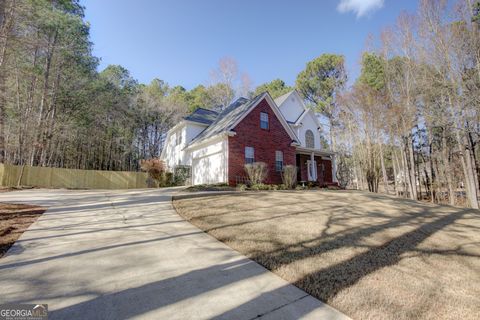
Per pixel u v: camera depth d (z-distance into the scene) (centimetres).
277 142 1691
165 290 292
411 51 1842
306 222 630
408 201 1169
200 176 1747
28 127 1961
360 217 721
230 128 1469
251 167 1413
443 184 1997
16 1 1265
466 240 561
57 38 1962
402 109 1950
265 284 318
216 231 537
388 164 2912
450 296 307
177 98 3584
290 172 1527
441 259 434
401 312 266
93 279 312
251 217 665
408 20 1847
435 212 914
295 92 2369
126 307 254
